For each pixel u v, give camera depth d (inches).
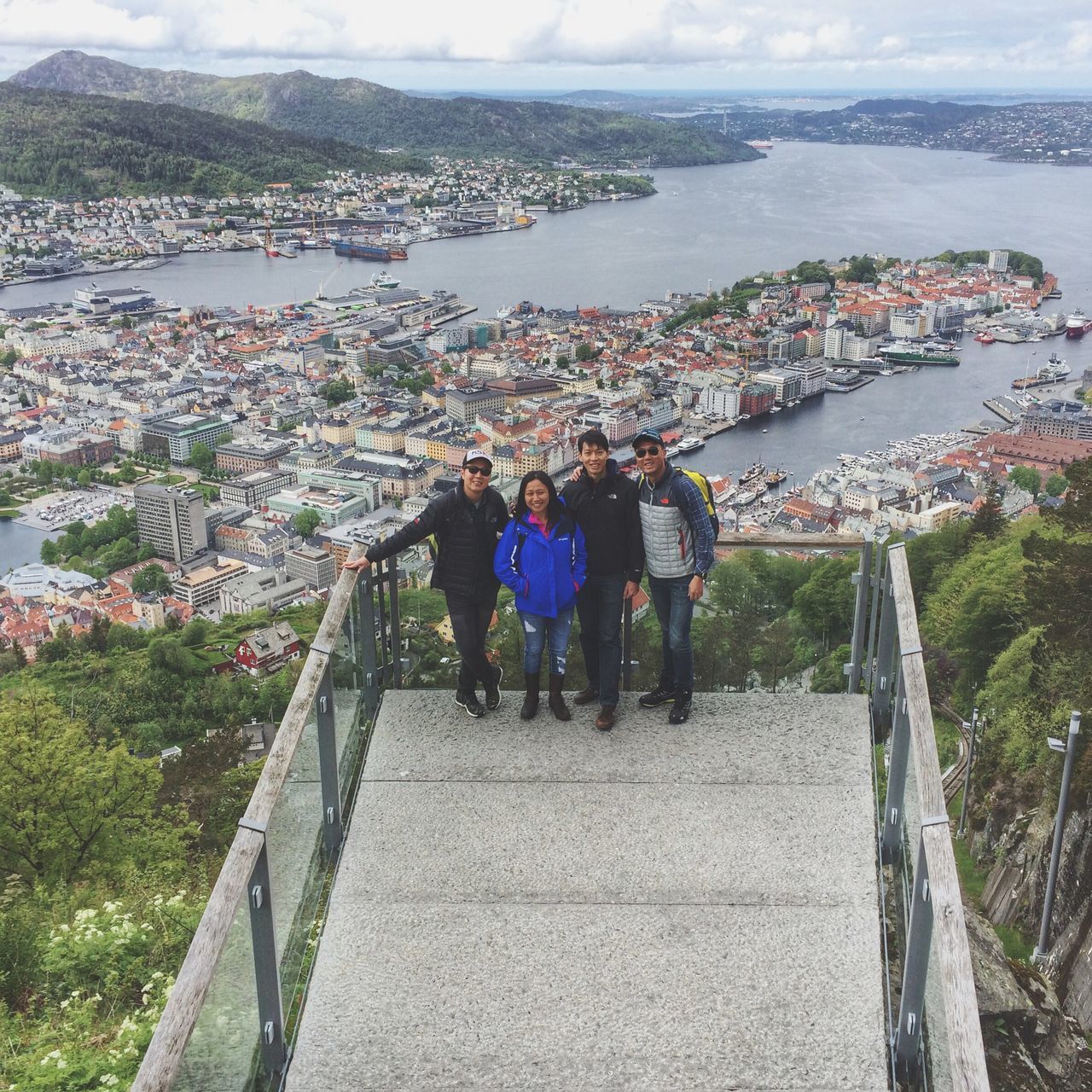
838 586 480.7
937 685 1758.1
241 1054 283.7
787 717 470.9
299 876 345.4
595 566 469.7
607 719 468.8
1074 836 1175.6
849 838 396.5
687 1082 304.5
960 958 264.1
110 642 4224.9
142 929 640.4
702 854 390.3
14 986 629.9
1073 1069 610.9
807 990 332.8
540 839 400.2
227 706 3284.9
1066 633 1439.5
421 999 333.1
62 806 1045.2
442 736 466.6
